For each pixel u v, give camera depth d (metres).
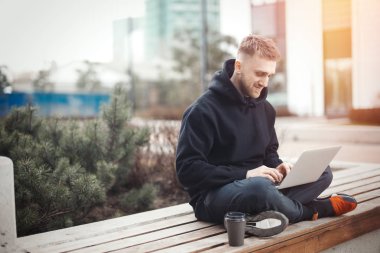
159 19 79.44
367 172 4.40
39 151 3.39
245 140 2.62
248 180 2.40
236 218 2.18
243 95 2.63
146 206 3.96
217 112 2.54
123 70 23.50
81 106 13.79
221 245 2.24
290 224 2.54
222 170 2.45
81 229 2.58
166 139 5.04
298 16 15.56
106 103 4.20
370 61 12.81
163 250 2.17
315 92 15.48
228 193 2.43
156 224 2.68
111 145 4.00
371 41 12.83
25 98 9.81
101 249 2.22
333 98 15.16
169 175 4.70
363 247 2.88
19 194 3.01
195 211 2.71
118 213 3.62
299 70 15.79
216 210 2.52
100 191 3.20
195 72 41.56
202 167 2.42
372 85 12.79
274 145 2.86
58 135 3.87
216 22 35.72
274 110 2.85
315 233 2.48
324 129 10.48
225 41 31.72
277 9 17.03
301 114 15.88
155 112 19.92
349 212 2.80
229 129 2.55
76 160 3.70
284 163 2.54
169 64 46.28
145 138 4.22
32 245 2.30
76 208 3.19
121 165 4.16
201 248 2.18
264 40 2.50
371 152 7.93
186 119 2.53
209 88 2.62
